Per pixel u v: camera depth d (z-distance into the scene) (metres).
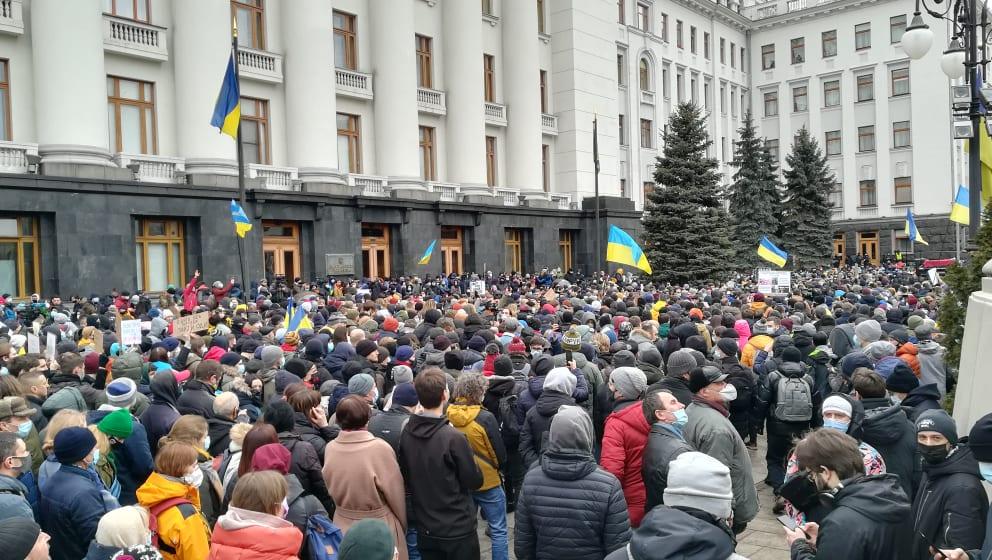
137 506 3.72
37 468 5.33
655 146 50.91
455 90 35.81
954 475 3.73
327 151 29.41
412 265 32.28
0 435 4.34
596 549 4.03
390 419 5.61
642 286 31.05
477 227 35.53
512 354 8.09
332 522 4.72
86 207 22.12
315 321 13.64
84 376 8.11
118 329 12.32
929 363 7.56
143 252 24.27
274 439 4.59
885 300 16.97
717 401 5.32
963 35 11.47
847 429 5.51
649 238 36.78
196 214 24.83
